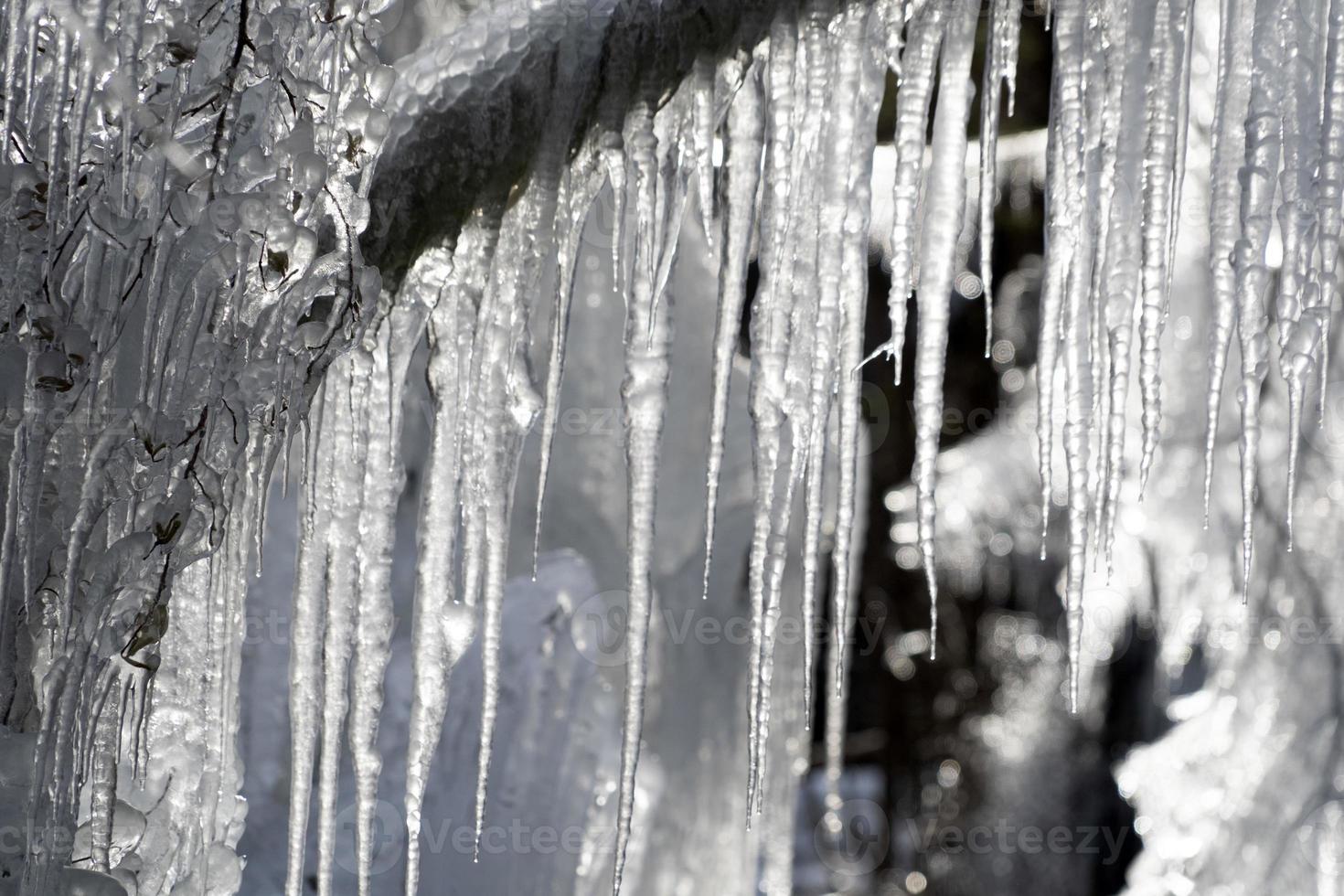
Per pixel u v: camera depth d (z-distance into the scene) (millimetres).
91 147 3043
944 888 9414
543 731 3832
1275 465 4445
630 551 3293
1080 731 9312
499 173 3275
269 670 3719
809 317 3285
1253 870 4273
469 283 3297
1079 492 3232
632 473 3297
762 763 3289
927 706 9906
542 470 3318
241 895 3611
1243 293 3178
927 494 3230
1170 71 3207
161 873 3111
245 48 3068
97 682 3039
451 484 3316
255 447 3152
